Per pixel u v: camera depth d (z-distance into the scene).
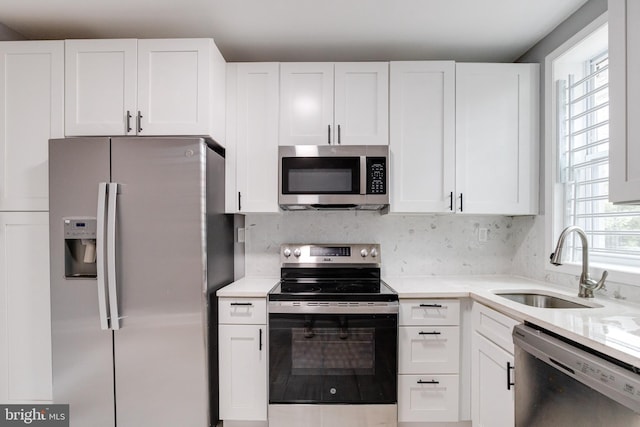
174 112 1.89
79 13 1.85
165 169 1.76
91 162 1.75
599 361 1.00
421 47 2.23
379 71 2.13
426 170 2.13
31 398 1.87
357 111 2.13
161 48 1.89
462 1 1.75
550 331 1.24
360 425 1.84
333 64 2.13
